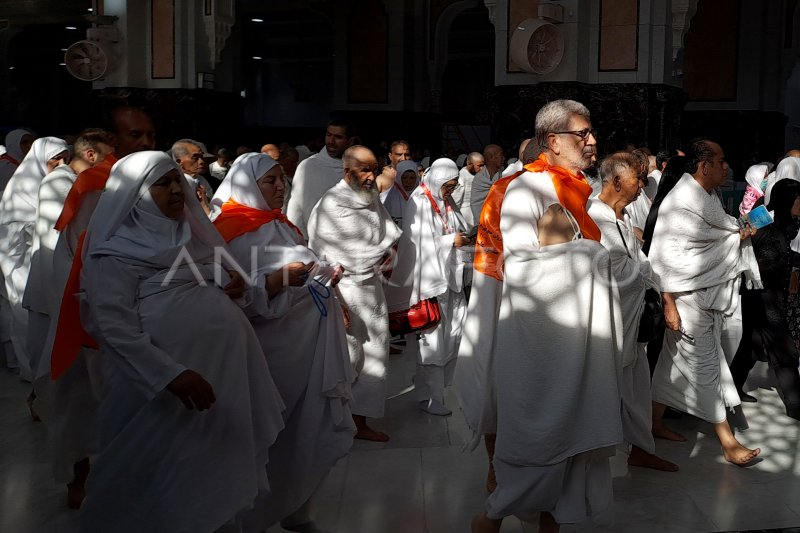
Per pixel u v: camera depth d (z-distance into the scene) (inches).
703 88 721.0
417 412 209.2
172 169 111.9
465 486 159.3
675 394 171.9
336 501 152.6
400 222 247.0
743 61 708.0
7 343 248.1
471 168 381.4
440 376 207.0
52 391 148.6
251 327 119.0
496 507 121.7
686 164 170.9
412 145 749.3
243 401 113.1
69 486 152.9
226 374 112.0
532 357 118.3
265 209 136.7
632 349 150.5
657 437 184.4
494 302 144.3
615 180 153.1
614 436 117.1
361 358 183.9
